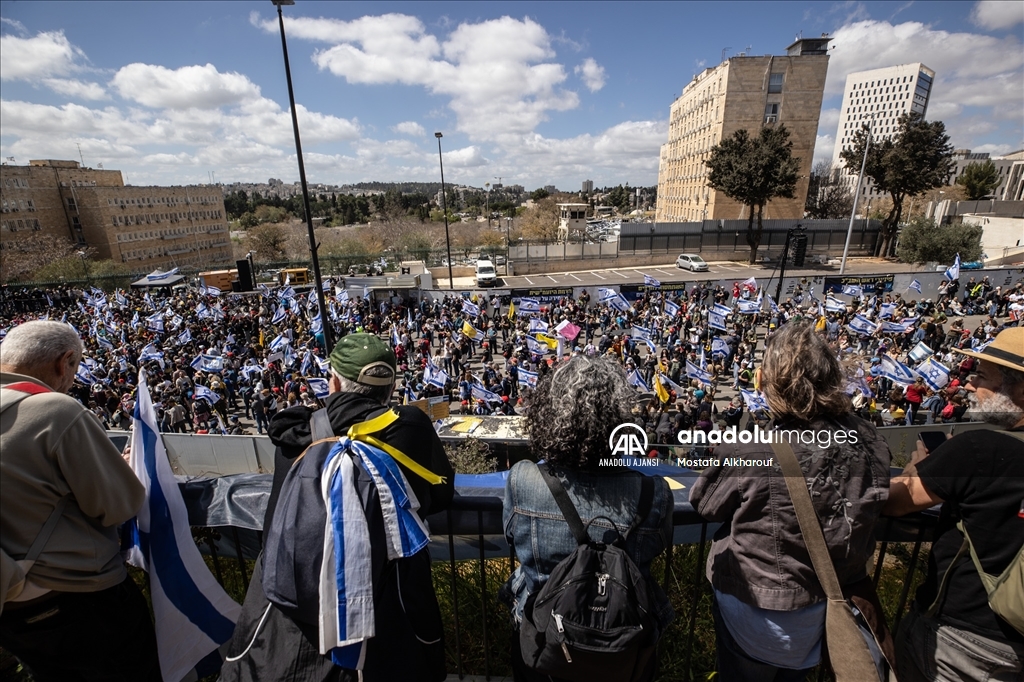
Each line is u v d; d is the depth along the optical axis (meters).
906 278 29.03
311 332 24.47
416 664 1.52
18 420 1.40
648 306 27.47
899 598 2.34
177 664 1.86
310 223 14.16
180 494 1.90
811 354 1.51
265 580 1.41
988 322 20.27
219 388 16.94
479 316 26.75
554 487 1.47
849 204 50.06
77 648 1.61
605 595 1.33
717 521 1.70
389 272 50.50
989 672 1.54
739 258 48.88
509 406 15.05
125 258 60.62
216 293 36.53
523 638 1.53
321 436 1.54
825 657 1.62
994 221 32.59
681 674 2.37
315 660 1.40
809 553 1.48
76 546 1.51
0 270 39.78
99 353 22.00
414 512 1.52
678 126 74.31
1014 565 1.40
